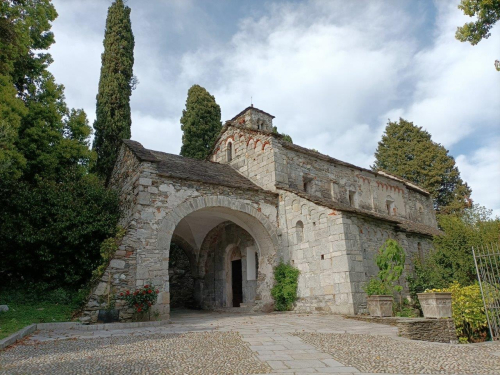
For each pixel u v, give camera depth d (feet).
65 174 52.24
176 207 44.29
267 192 53.72
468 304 35.63
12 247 41.14
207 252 66.28
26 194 42.34
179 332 29.99
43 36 60.59
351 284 43.50
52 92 59.77
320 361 19.22
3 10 46.80
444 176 118.62
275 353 21.24
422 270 54.39
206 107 100.42
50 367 17.72
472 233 51.98
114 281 37.52
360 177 71.72
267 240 53.26
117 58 77.36
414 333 27.91
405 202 81.61
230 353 21.16
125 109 74.49
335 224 46.50
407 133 126.93
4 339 23.85
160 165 48.42
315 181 61.77
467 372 17.07
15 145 52.70
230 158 65.98
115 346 23.36
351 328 32.42
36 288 40.91
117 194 48.98
